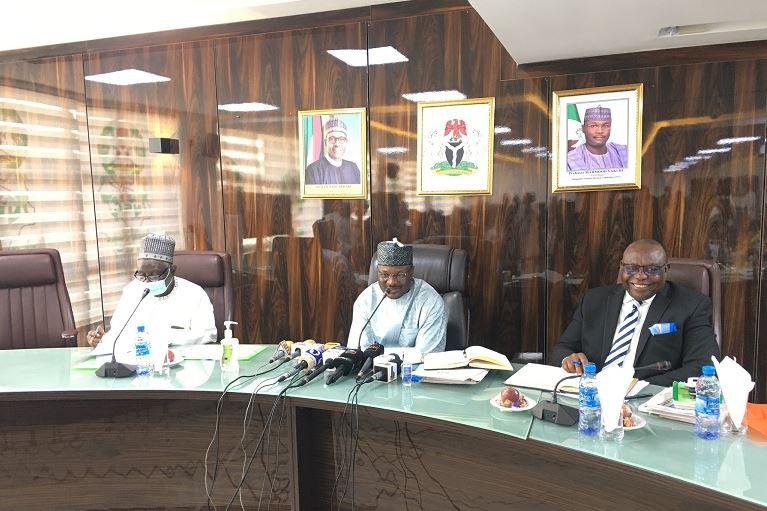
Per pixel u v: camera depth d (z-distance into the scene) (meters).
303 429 1.66
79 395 1.66
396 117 3.03
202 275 2.60
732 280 2.62
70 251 3.80
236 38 3.28
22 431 1.82
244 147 3.35
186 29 3.35
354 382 1.66
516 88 2.83
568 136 2.78
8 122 3.81
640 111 2.66
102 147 3.64
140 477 1.80
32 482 1.84
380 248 2.12
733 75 2.53
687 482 1.03
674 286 2.00
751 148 2.54
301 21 3.13
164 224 3.57
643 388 1.55
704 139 2.60
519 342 2.95
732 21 2.21
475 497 1.50
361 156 3.12
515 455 1.42
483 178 2.92
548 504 1.38
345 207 3.19
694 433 1.26
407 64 2.98
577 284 2.83
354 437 1.66
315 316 3.33
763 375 2.60
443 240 3.02
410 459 1.59
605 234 2.77
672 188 2.66
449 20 2.89
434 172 3.00
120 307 2.44
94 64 3.58
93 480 1.82
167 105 3.46
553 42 2.46
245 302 3.46
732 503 0.97
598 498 1.30
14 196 3.87
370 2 2.96
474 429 1.32
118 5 3.26
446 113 2.94
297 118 3.22
